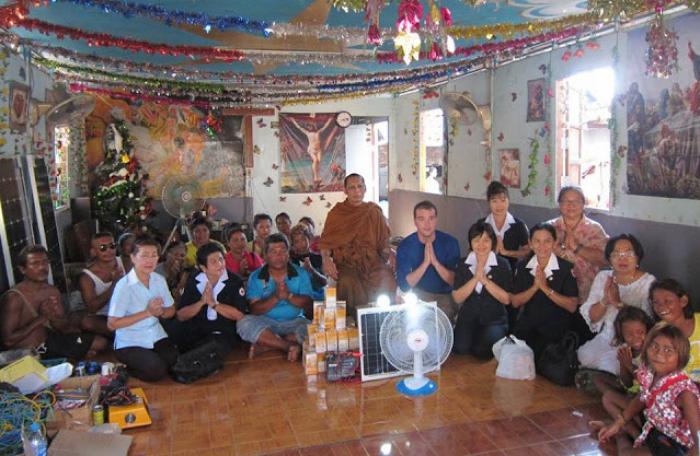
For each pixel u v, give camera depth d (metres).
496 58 6.90
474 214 8.41
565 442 3.46
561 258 4.62
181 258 6.21
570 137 6.59
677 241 4.95
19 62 6.08
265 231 6.91
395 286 5.52
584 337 4.67
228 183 11.39
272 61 6.38
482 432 3.59
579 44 5.80
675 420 2.96
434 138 10.65
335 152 11.87
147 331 4.56
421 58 5.93
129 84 8.17
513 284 4.82
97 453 3.28
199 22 4.49
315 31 4.85
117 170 9.86
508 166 7.43
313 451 3.41
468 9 4.39
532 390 4.22
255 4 4.19
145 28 4.98
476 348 4.84
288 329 5.09
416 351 4.21
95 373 4.20
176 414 3.93
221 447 3.47
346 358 4.43
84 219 9.16
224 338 4.97
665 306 3.54
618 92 5.54
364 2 3.49
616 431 3.39
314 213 11.87
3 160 5.30
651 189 5.23
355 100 11.70
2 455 2.96
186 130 11.02
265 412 3.93
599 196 6.75
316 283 5.93
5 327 4.46
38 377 3.49
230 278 5.07
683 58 4.77
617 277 4.17
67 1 4.06
